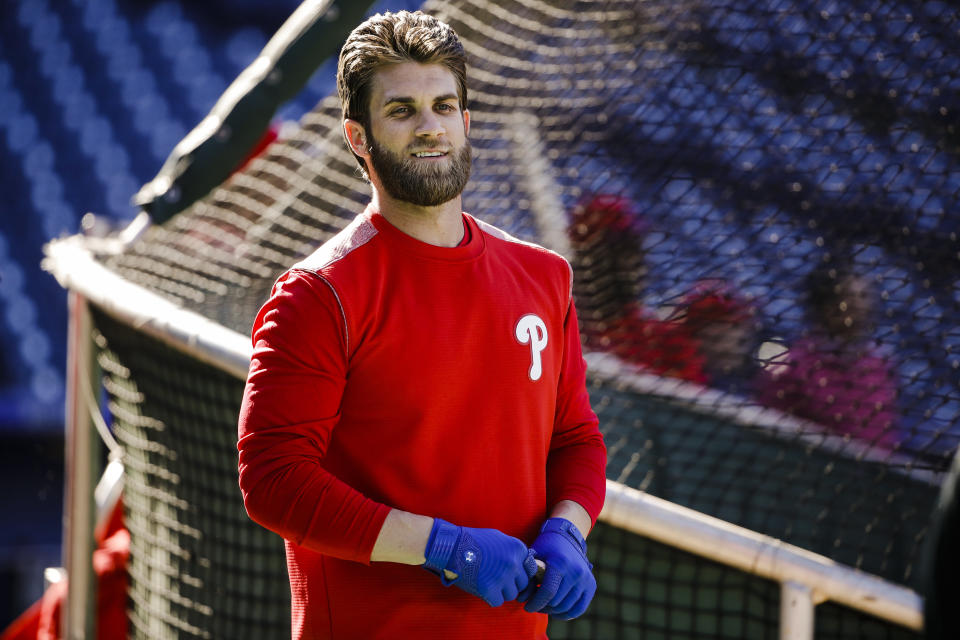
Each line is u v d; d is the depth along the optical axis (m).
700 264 11.22
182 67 31.31
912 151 10.24
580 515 5.52
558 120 12.52
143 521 10.22
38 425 24.05
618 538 7.48
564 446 5.87
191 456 9.29
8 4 31.66
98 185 29.23
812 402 9.71
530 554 5.06
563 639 7.66
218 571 9.05
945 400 8.88
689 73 11.90
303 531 4.86
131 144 29.98
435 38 5.05
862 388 9.54
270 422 4.93
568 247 11.90
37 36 31.53
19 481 22.84
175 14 32.03
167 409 9.56
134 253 11.36
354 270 5.02
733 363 10.41
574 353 5.88
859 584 6.38
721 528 6.79
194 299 10.34
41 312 26.58
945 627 4.45
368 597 5.17
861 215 10.56
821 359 10.00
